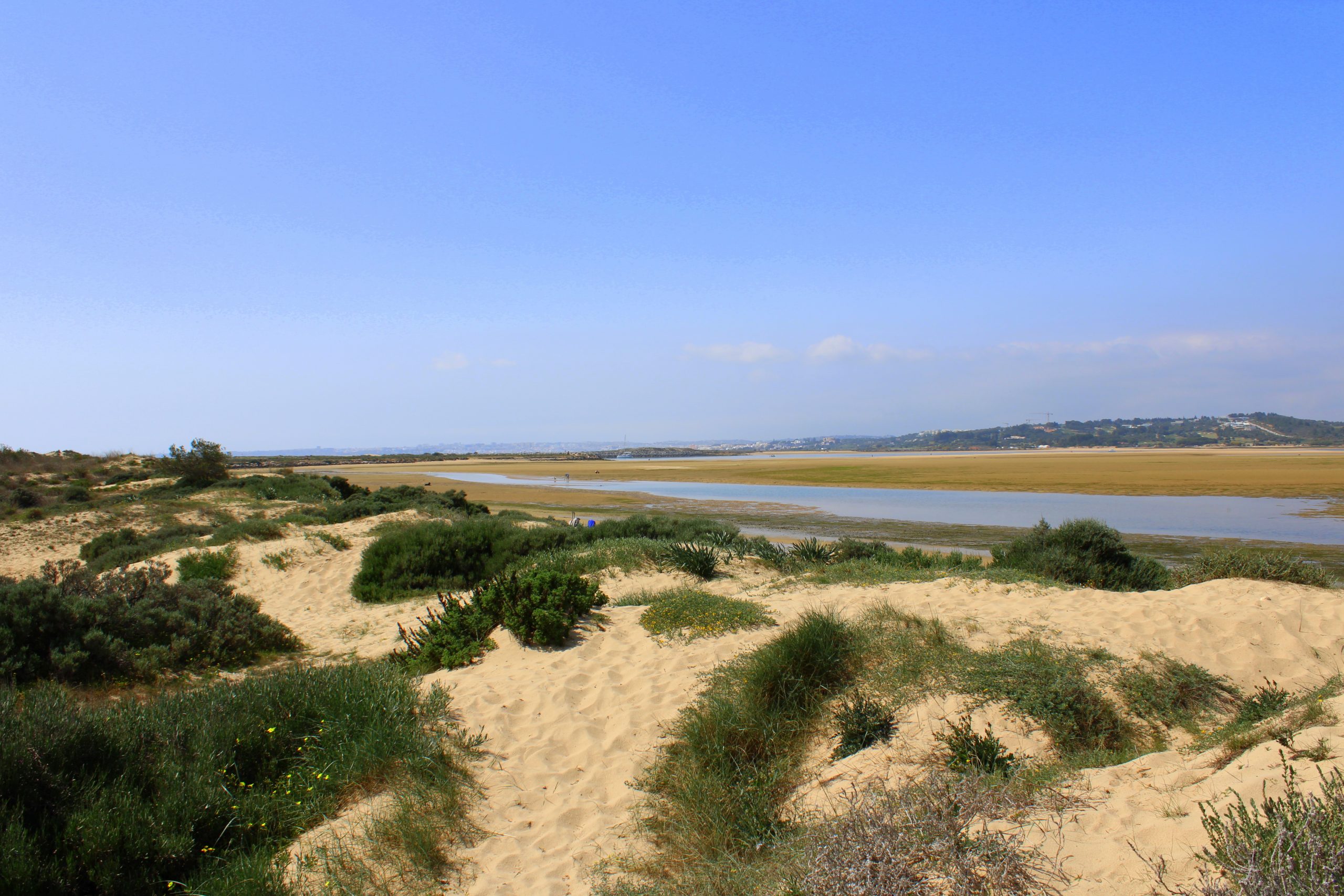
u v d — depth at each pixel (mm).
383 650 10391
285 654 10336
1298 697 5836
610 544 15445
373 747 5234
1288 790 2996
